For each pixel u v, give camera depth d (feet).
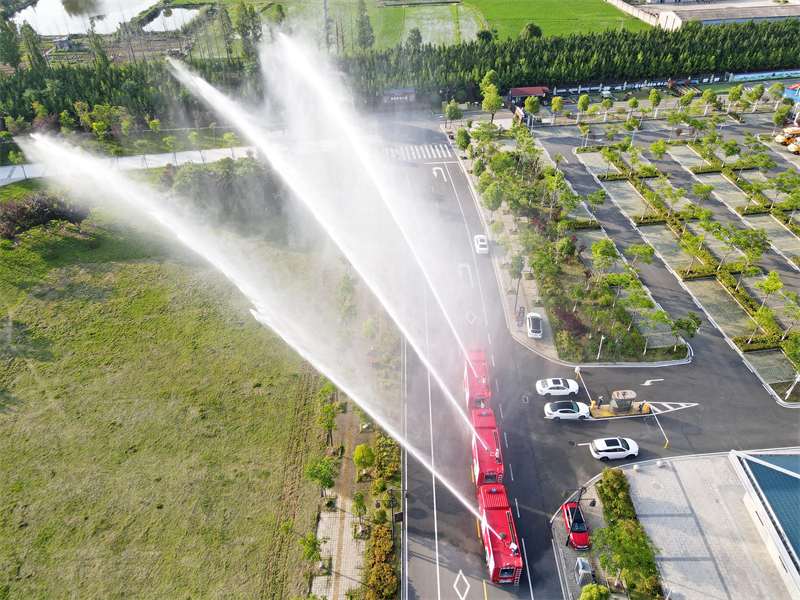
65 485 172.14
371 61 435.53
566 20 584.40
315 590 147.23
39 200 272.92
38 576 150.51
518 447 181.88
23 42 558.97
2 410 195.31
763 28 450.71
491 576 146.51
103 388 203.10
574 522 155.43
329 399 193.88
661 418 189.47
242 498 168.35
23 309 238.07
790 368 203.62
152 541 157.89
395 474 173.78
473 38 549.95
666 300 234.38
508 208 298.76
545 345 218.59
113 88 393.50
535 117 392.27
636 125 355.77
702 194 277.44
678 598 143.02
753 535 156.04
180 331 225.97
